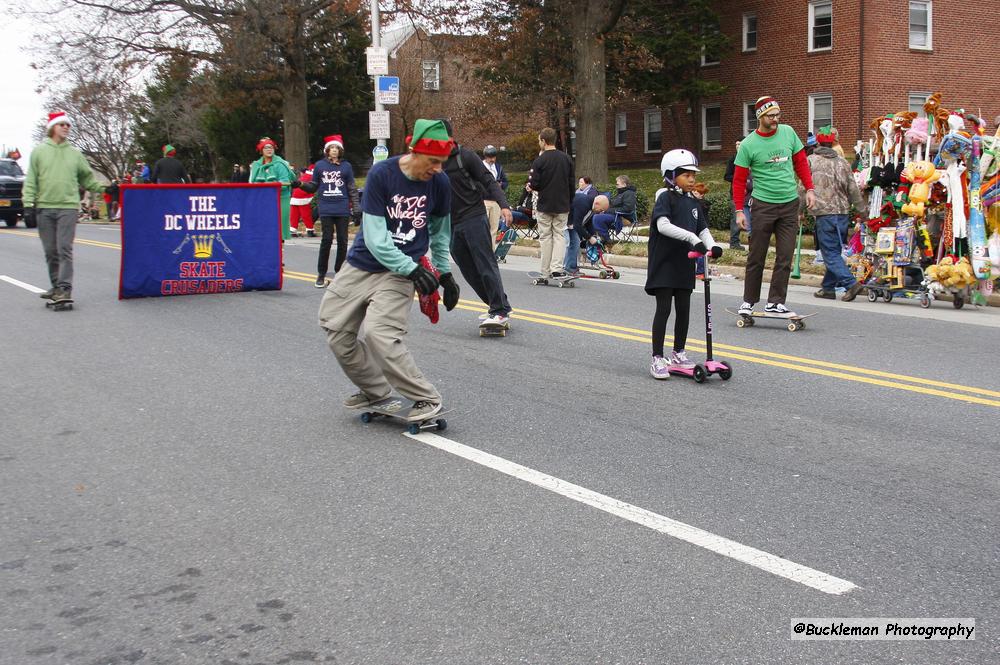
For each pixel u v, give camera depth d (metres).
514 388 7.29
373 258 5.93
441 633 3.53
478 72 31.59
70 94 30.23
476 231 9.27
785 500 4.87
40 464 5.51
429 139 5.62
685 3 31.23
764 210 9.73
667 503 4.82
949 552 4.23
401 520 4.62
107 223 33.81
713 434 6.04
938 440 5.89
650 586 3.89
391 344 5.90
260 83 32.16
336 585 3.93
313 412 6.60
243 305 11.38
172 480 5.22
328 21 31.36
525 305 11.52
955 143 10.88
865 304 11.65
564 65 29.94
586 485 5.09
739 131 32.62
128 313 10.77
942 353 8.51
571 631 3.54
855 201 11.75
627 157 37.28
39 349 8.75
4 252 18.50
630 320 10.37
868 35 28.73
